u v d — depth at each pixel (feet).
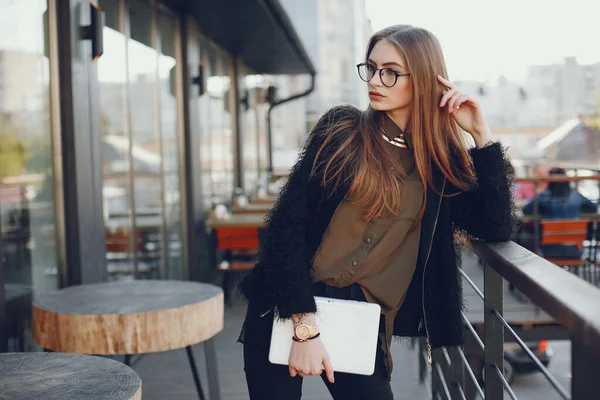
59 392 5.38
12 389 5.46
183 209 22.79
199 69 24.07
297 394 5.88
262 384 5.84
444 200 6.09
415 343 16.99
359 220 5.65
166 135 20.92
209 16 23.48
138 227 17.87
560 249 22.81
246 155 35.63
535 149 57.06
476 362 14.53
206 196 25.45
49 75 12.69
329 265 5.71
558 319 3.91
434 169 5.95
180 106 22.54
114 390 5.43
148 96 19.01
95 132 14.21
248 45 30.83
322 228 5.59
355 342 5.59
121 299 9.64
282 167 59.00
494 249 5.86
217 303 9.92
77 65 13.26
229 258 24.66
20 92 11.61
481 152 6.20
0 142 10.92
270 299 5.51
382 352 5.96
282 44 30.42
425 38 5.91
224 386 14.01
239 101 32.94
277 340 5.62
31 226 11.95
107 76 15.66
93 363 6.15
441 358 9.99
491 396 6.68
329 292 5.77
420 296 6.03
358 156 5.57
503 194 6.18
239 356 16.35
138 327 8.85
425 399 13.26
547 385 20.04
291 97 44.16
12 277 11.23
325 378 6.09
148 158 18.92
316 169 5.57
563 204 23.26
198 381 10.92
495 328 6.66
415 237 5.87
